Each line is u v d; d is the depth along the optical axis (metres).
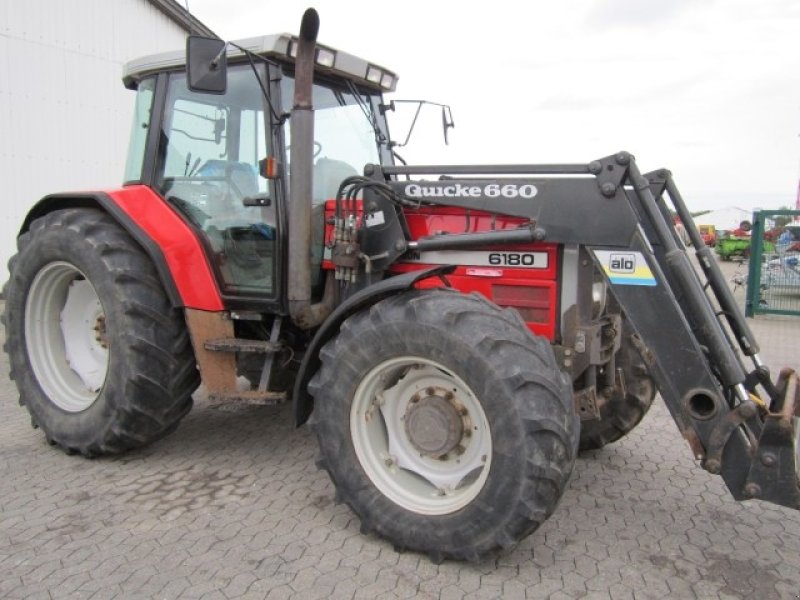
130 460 3.88
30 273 4.05
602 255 2.89
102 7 10.12
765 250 10.00
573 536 3.02
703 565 2.78
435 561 2.74
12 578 2.64
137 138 4.11
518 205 3.08
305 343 3.84
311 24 2.97
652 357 2.79
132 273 3.65
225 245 3.71
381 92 4.40
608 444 4.21
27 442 4.19
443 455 2.87
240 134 3.64
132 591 2.55
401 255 3.33
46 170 9.66
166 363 3.67
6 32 9.03
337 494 2.98
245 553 2.83
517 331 2.66
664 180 3.38
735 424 2.59
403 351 2.76
